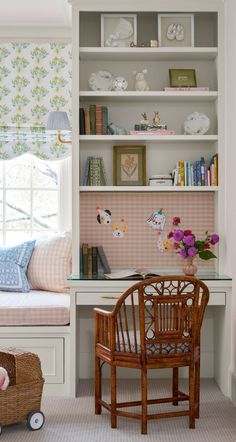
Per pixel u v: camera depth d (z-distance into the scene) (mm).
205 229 5648
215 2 5324
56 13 5824
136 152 5574
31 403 4309
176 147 5645
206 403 4852
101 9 5301
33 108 6152
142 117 5645
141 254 5645
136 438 4141
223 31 5328
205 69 5648
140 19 5668
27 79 6160
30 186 6340
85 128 5379
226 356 5039
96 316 4535
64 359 5047
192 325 4281
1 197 6355
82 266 5371
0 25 6062
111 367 4320
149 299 4168
